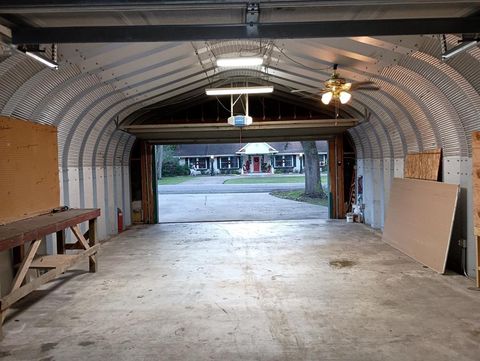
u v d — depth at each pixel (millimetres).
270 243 6891
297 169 37062
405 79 5188
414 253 5582
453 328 3283
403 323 3402
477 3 2580
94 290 4477
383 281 4578
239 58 4766
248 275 4938
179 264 5570
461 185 4871
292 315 3637
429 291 4207
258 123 8500
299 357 2857
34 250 3729
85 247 4902
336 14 2756
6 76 3768
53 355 2965
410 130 6164
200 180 30547
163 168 36000
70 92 5121
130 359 2883
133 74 5621
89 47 4316
